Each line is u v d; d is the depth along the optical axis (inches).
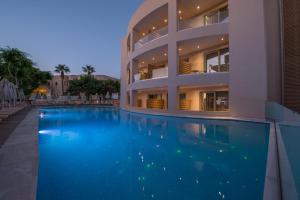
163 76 767.1
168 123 519.2
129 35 1053.2
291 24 517.7
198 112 625.0
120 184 161.5
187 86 685.3
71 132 414.9
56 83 2571.4
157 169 194.9
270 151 203.9
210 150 260.7
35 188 129.2
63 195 142.3
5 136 298.0
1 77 1248.8
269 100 513.7
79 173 185.5
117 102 1665.8
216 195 139.8
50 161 221.8
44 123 550.6
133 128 460.1
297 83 499.2
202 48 744.3
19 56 1294.3
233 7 585.9
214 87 717.3
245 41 555.5
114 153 254.8
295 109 495.2
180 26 716.7
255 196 136.7
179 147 281.1
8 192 123.2
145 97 1099.3
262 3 529.3
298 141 251.0
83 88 1995.6
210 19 715.4
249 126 446.3
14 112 661.3
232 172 182.4
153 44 759.1
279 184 126.5
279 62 526.0
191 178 171.2
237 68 568.7
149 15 809.5
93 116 746.8
